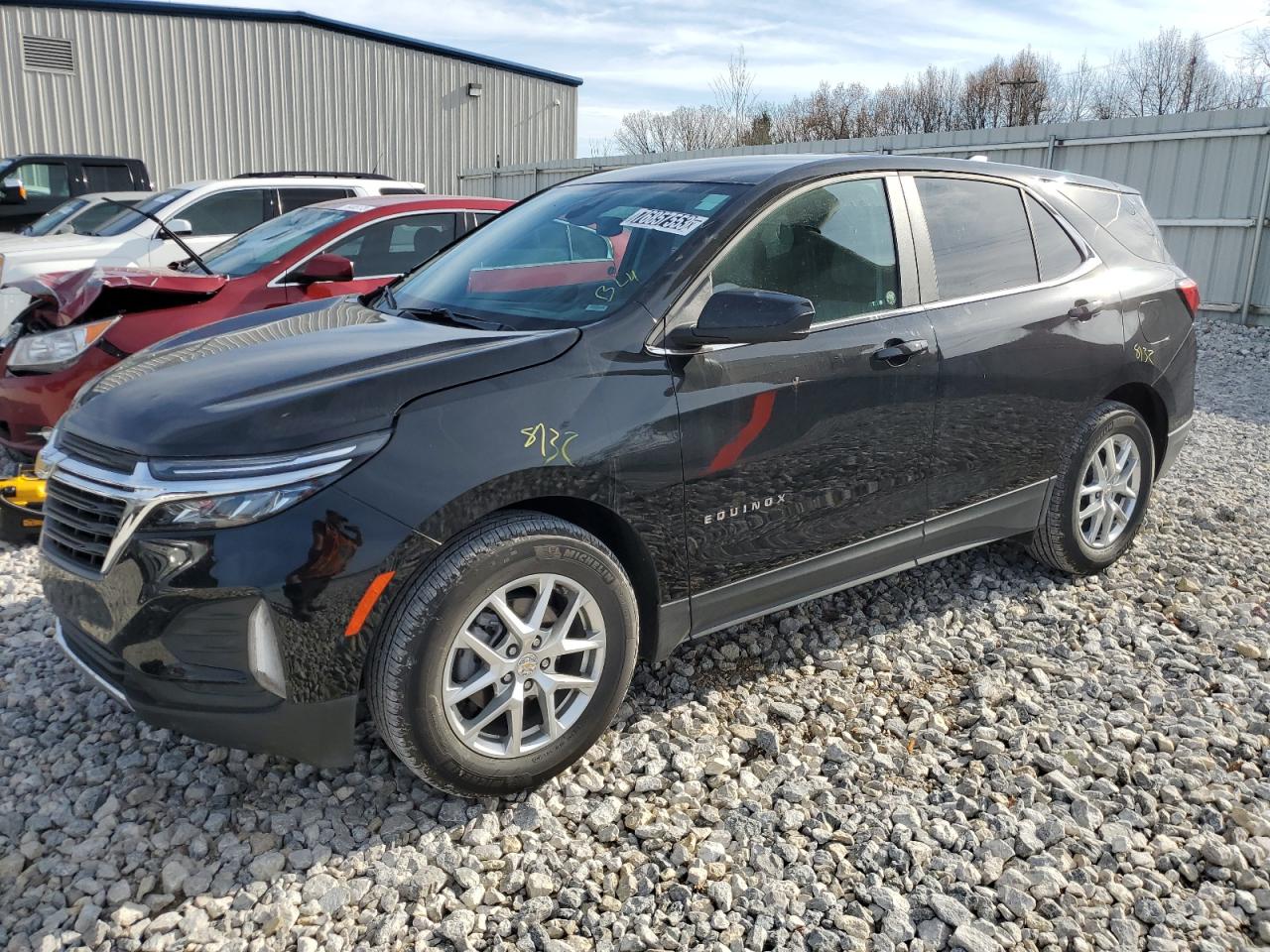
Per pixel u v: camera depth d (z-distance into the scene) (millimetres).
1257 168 11297
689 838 2666
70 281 5074
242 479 2381
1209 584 4293
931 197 3688
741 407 3006
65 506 2670
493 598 2594
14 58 19719
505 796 2793
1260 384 9078
